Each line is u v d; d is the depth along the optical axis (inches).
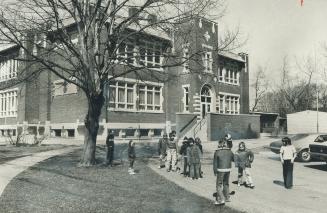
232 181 573.6
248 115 1563.7
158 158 855.1
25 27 649.6
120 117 1255.5
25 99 1387.8
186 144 624.1
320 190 502.3
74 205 394.3
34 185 498.0
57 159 780.0
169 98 1449.3
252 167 733.3
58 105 1318.9
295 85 2428.6
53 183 515.2
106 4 741.9
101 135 1186.0
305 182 568.4
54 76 1339.8
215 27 1457.9
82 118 1210.6
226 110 1659.7
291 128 1966.0
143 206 394.9
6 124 1524.4
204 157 895.7
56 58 1251.2
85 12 669.9
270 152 1032.8
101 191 469.4
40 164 703.7
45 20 666.2
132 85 1311.5
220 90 1612.9
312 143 827.4
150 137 1338.6
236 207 398.3
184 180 577.9
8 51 1422.2
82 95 1212.5
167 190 485.4
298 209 391.5
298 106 2477.9
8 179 538.3
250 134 1566.2
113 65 697.6
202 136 1352.1
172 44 748.6
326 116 1852.9
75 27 1225.4
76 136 1225.4
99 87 681.6
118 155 884.0
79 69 682.8
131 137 1284.4
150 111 1368.1
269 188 516.1
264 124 1982.0
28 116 1393.9
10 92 1507.1
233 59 1702.8
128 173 617.6
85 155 693.3
